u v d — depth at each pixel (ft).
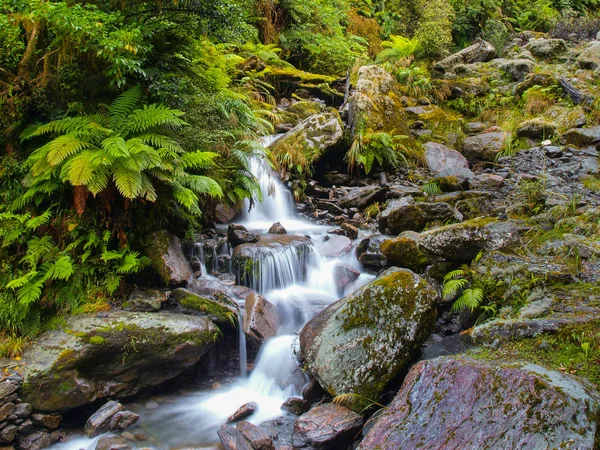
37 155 14.57
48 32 16.25
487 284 15.20
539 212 21.35
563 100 33.27
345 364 13.16
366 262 20.15
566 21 52.90
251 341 15.94
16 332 14.12
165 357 14.43
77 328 14.14
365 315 13.74
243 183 21.63
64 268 14.64
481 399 9.77
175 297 16.26
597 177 24.58
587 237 17.37
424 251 17.25
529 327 12.16
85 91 17.97
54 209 16.03
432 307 13.73
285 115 31.83
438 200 23.45
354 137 28.02
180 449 12.48
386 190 25.64
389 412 10.71
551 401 9.01
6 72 16.17
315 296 18.43
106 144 14.42
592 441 8.33
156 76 18.25
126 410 13.78
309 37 41.32
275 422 13.28
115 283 15.53
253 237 19.83
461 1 51.85
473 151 29.94
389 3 53.06
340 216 24.53
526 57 41.98
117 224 16.42
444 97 37.14
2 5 14.97
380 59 43.24
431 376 10.83
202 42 24.00
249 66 35.14
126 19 18.54
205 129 21.07
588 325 11.89
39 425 13.01
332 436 11.93
